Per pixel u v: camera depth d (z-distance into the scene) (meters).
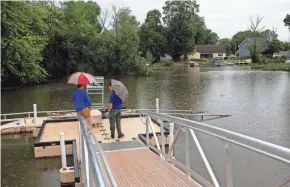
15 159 10.39
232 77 43.47
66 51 48.12
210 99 24.19
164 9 86.12
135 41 54.41
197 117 17.17
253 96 25.09
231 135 3.21
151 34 81.50
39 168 9.59
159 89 31.70
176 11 85.19
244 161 9.34
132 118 13.67
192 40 86.56
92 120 11.66
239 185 7.68
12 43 32.44
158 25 85.75
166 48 84.00
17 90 33.34
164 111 19.00
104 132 10.87
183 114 17.30
